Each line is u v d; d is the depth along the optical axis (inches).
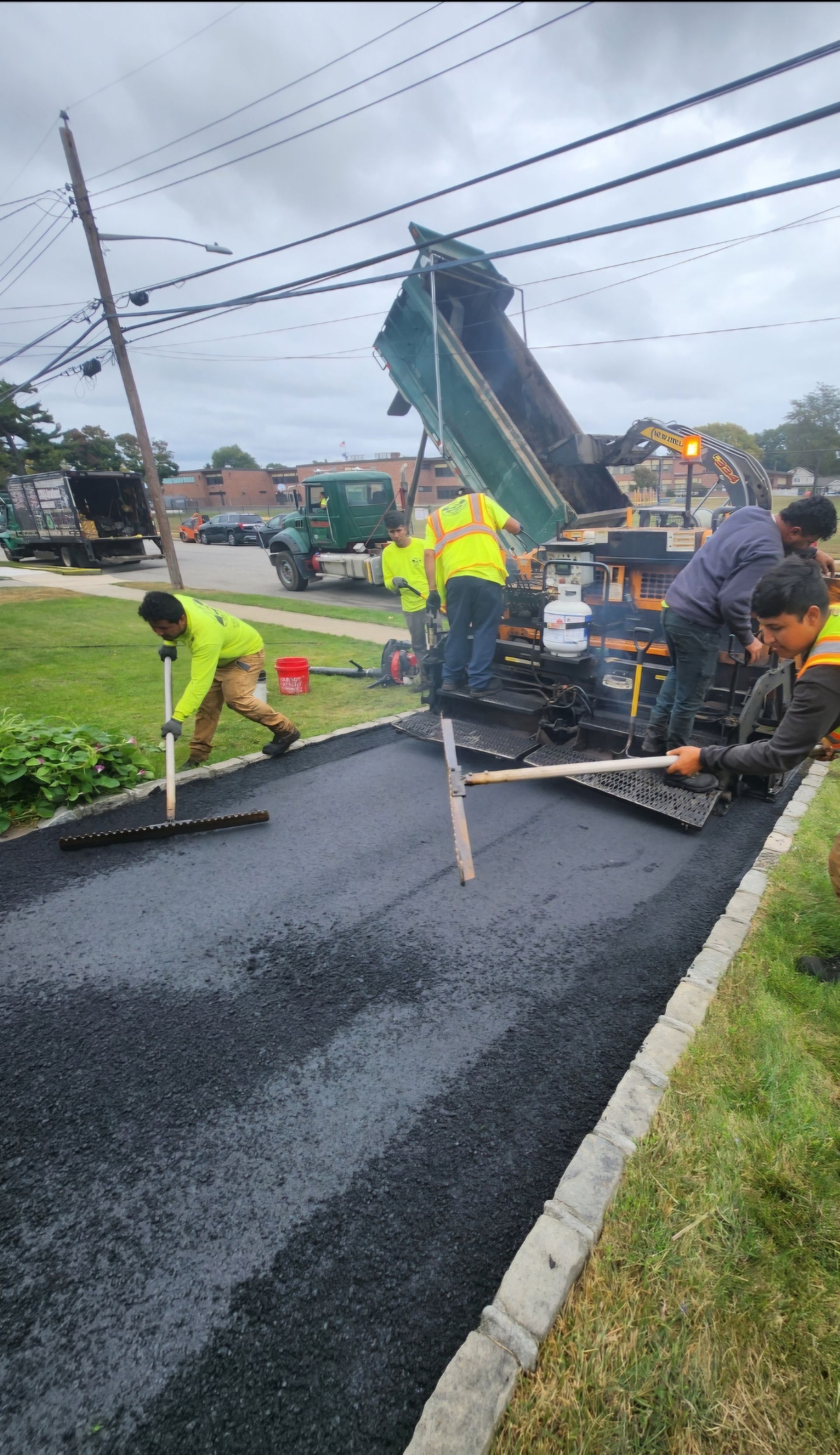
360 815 168.4
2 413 1610.5
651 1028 98.5
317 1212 74.6
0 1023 102.7
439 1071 92.5
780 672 163.9
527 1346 58.9
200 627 165.2
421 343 284.7
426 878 139.4
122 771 181.0
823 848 140.5
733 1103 82.7
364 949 117.8
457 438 288.8
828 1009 97.4
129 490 786.2
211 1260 70.3
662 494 271.3
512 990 107.1
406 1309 65.6
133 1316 65.6
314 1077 92.0
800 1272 65.4
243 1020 102.3
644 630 168.4
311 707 254.5
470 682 202.4
